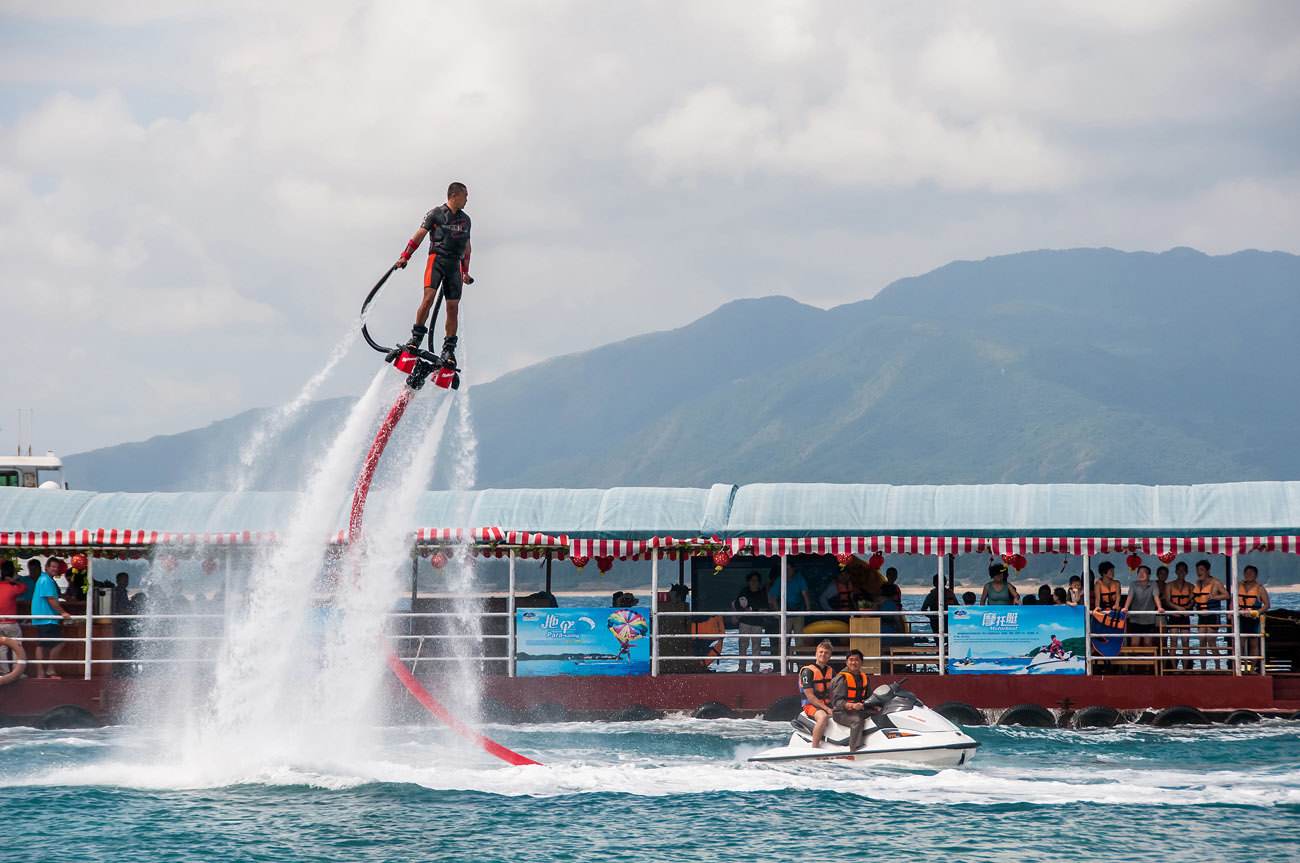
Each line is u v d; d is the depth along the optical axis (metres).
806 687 36.47
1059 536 43.84
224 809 31.75
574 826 30.30
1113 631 43.84
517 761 35.75
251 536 42.94
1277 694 42.97
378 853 28.14
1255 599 44.44
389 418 34.34
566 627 44.38
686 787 33.75
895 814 30.92
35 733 41.97
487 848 28.53
